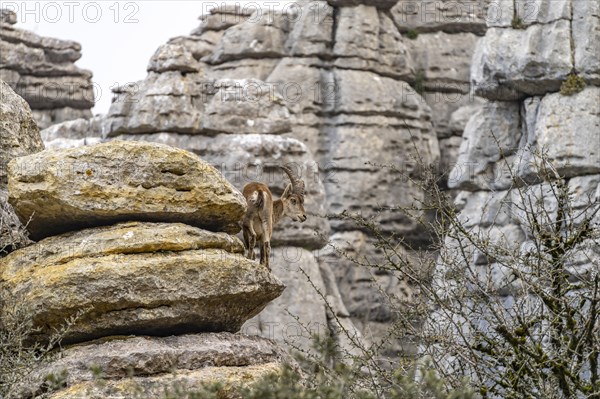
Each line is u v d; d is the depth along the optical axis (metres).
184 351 30.02
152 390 28.73
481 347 28.31
